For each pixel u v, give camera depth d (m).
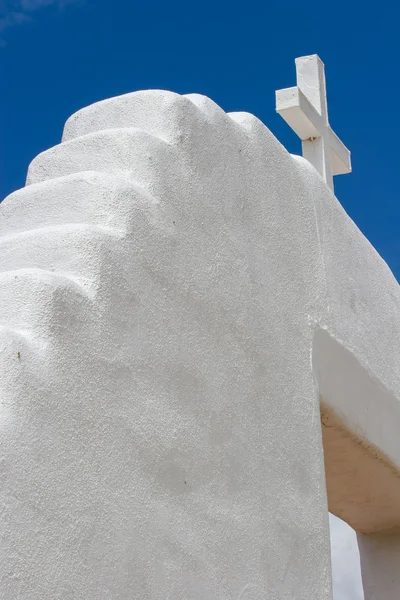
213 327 2.82
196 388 2.66
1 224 2.64
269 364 3.12
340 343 3.73
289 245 3.50
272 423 3.05
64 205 2.57
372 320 4.12
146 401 2.41
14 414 1.97
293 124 4.51
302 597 2.97
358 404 3.80
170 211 2.73
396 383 4.21
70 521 2.04
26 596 1.88
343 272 3.94
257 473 2.88
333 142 4.68
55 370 2.11
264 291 3.21
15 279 2.19
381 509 4.34
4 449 1.92
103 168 2.73
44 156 2.86
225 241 3.02
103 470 2.18
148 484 2.34
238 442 2.81
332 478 4.08
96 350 2.26
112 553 2.15
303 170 3.83
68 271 2.34
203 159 2.99
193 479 2.54
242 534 2.71
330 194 4.02
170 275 2.65
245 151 3.31
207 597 2.47
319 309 3.62
